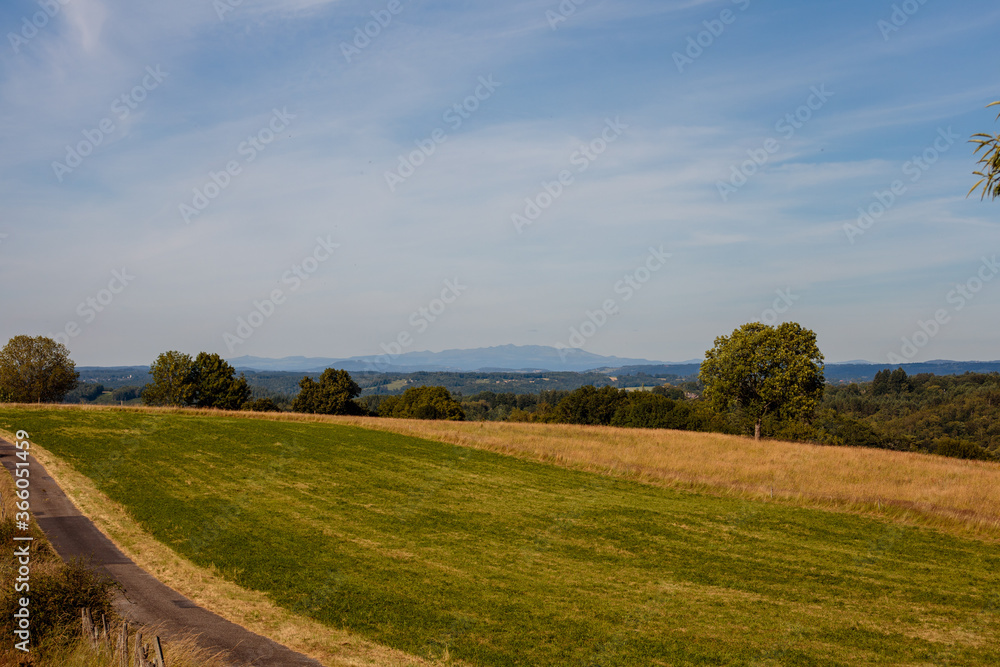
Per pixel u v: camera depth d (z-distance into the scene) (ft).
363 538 77.61
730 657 48.91
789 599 62.08
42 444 122.93
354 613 54.60
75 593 44.83
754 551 77.61
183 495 93.76
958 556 76.59
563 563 71.82
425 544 76.54
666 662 47.93
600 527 87.04
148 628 47.21
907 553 77.36
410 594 59.82
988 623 56.54
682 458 136.05
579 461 130.93
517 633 52.24
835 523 90.68
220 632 48.49
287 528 79.92
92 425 149.07
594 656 48.49
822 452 147.84
